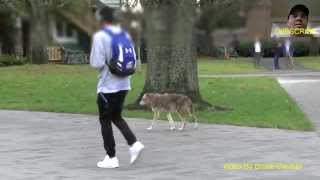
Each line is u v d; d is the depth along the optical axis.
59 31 17.80
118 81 9.04
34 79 26.56
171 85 15.99
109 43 8.89
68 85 23.77
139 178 8.67
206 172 9.04
